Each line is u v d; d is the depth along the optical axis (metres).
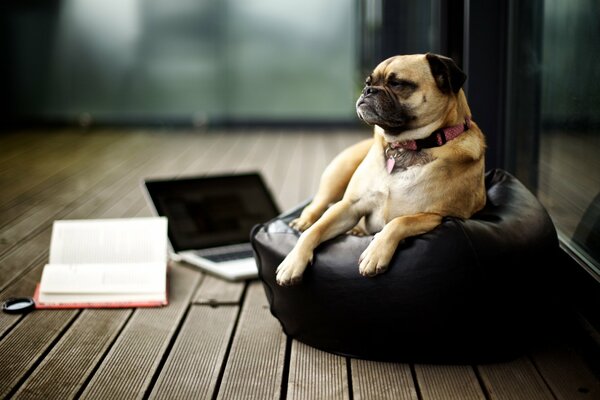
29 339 2.52
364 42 7.29
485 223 2.28
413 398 2.09
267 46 8.38
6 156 6.53
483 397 2.09
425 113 2.30
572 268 2.68
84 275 2.89
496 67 3.41
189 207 3.53
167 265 3.17
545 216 2.46
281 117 8.50
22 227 4.04
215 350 2.43
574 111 2.81
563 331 2.51
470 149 2.37
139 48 8.44
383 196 2.40
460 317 2.19
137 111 8.56
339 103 8.42
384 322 2.22
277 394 2.12
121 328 2.62
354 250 2.27
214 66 8.44
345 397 2.11
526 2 3.35
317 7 8.27
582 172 2.72
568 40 2.87
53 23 8.38
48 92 8.49
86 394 2.12
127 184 5.27
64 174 5.66
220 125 8.55
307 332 2.40
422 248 2.18
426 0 4.68
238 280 3.11
